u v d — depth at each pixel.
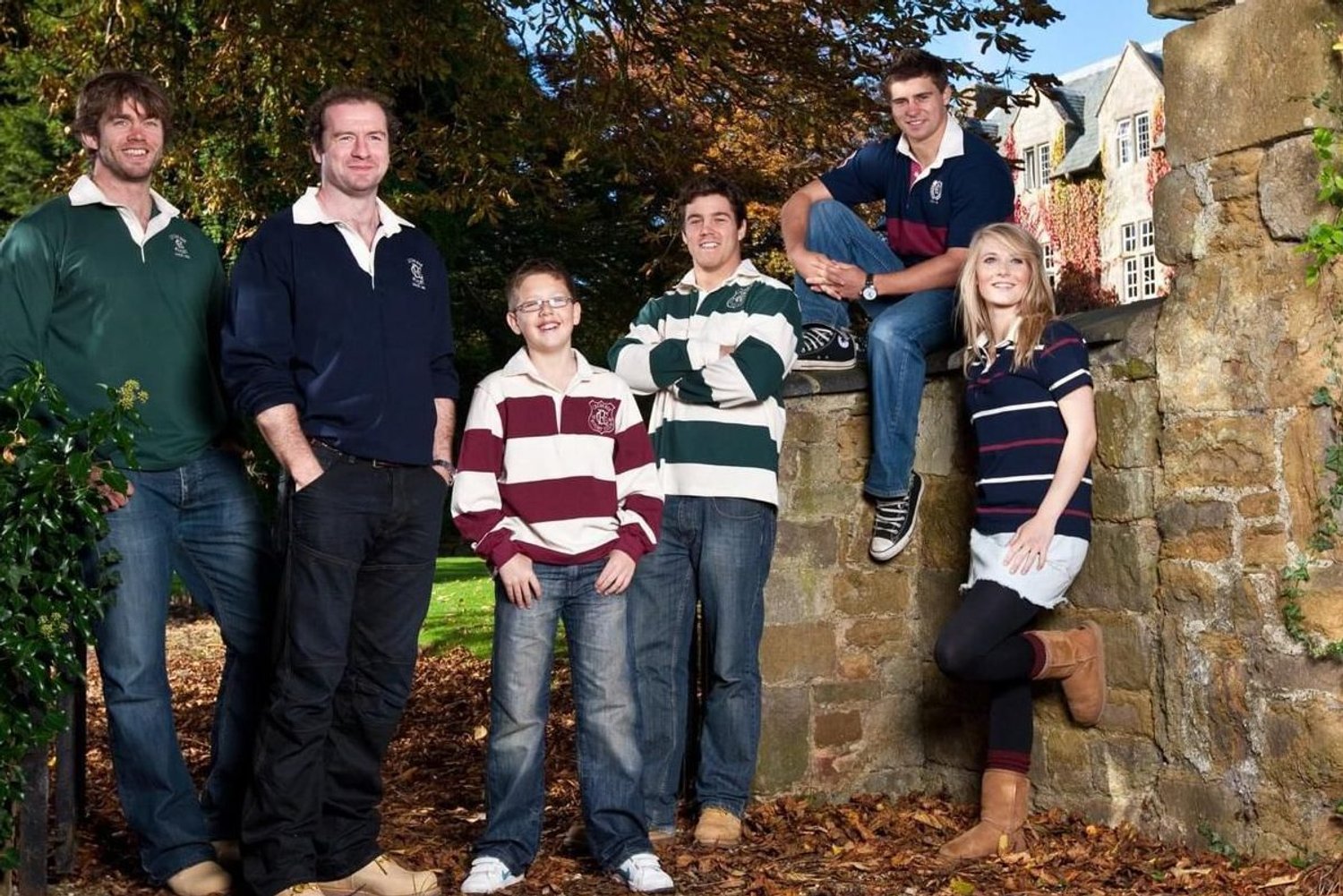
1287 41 3.77
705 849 4.28
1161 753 4.18
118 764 3.73
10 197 17.42
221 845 3.99
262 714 3.54
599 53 8.21
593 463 3.86
